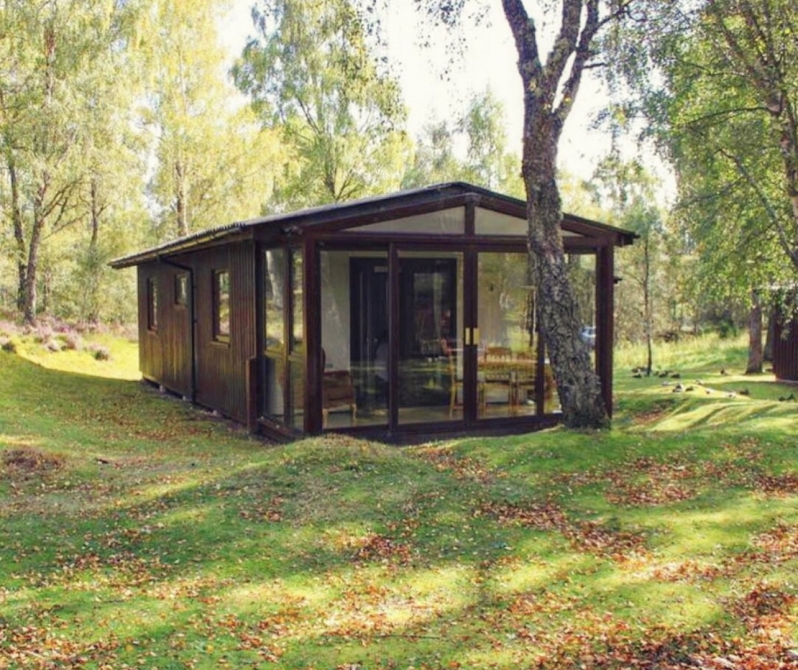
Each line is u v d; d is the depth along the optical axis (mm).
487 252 9195
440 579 4422
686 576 4438
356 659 3432
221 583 4289
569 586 4316
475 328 9180
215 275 11984
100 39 20656
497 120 32344
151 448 8844
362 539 5008
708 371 19969
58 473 6594
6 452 7102
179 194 26281
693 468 6656
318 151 26156
